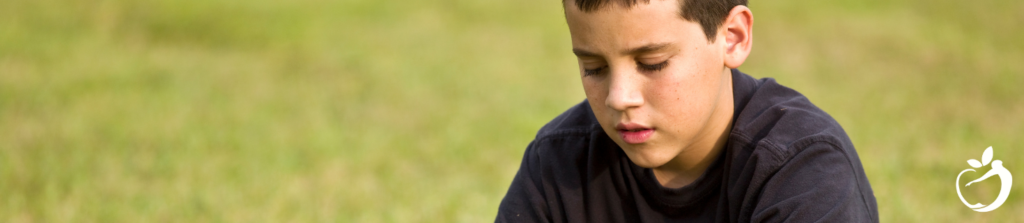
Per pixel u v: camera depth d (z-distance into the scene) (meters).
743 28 1.13
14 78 6.04
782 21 8.70
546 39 8.10
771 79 1.31
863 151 3.92
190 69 6.56
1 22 7.93
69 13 8.31
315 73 6.49
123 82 6.03
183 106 5.30
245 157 4.09
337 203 3.34
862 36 7.91
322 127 4.72
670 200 1.27
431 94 5.71
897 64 6.64
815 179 1.12
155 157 4.09
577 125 1.34
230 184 3.63
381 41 7.94
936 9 9.36
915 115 4.78
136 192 3.55
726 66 1.15
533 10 9.52
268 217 3.17
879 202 3.05
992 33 8.01
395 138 4.47
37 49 7.14
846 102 5.25
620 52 1.05
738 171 1.19
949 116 4.72
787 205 1.11
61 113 5.02
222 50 7.40
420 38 8.11
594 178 1.30
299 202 3.36
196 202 3.39
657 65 1.06
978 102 5.14
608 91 1.10
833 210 1.09
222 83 6.08
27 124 4.71
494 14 9.29
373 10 9.35
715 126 1.22
